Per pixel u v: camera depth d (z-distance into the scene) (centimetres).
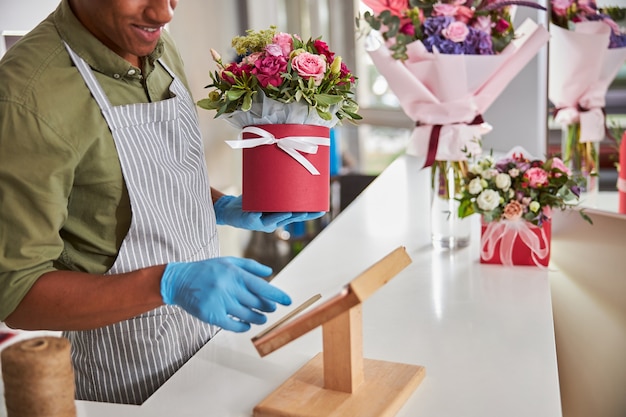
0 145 127
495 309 160
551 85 246
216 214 182
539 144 291
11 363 89
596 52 227
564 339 222
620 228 201
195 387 124
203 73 446
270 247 495
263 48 154
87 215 145
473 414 112
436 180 210
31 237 127
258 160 155
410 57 203
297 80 148
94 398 158
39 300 126
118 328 153
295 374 122
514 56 201
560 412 112
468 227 213
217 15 462
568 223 219
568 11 234
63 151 130
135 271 126
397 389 116
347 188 471
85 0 135
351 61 571
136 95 151
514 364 130
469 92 204
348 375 114
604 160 223
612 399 209
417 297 169
